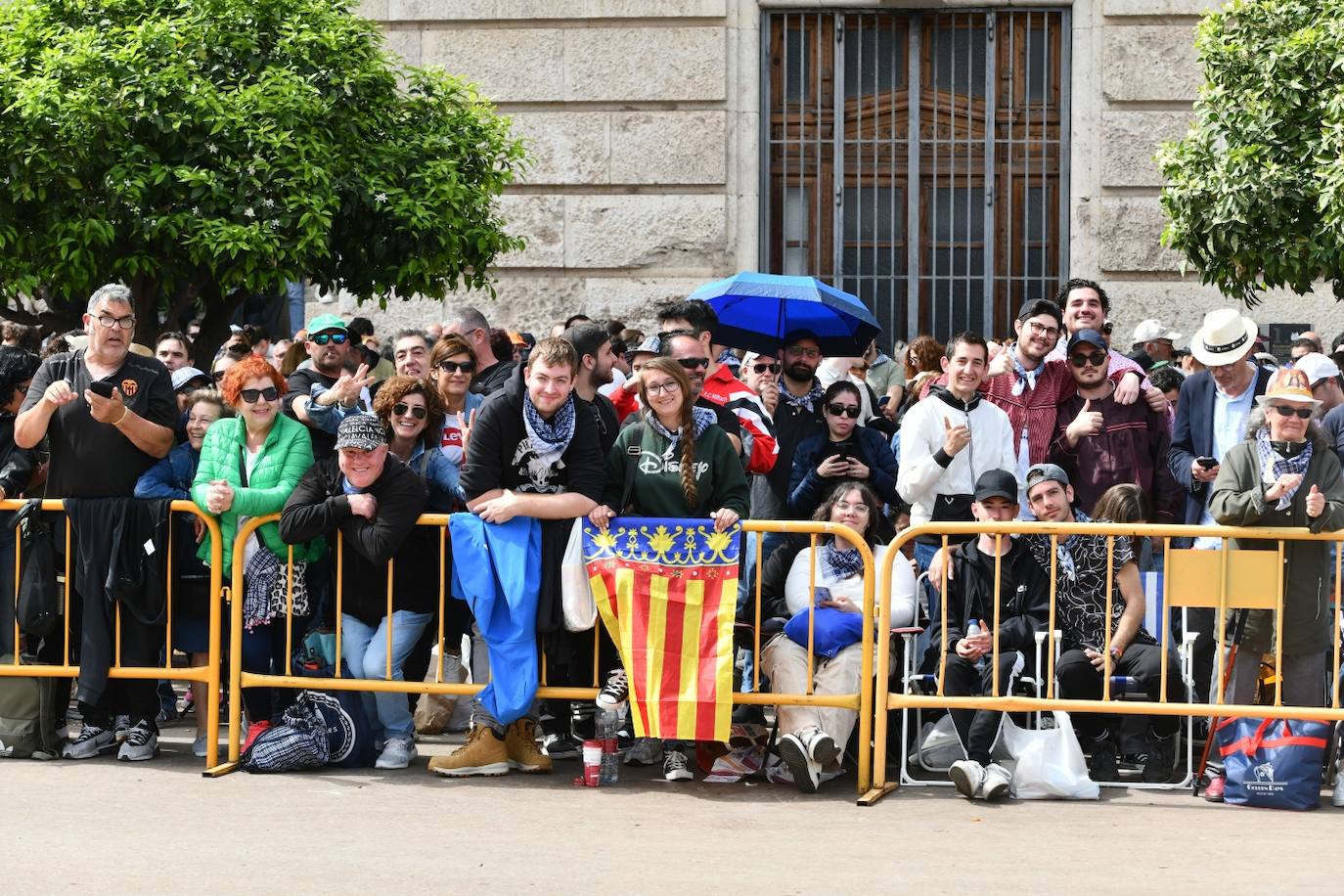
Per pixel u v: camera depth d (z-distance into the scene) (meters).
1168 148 11.30
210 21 10.93
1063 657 6.89
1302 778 6.50
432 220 11.09
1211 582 6.64
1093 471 7.89
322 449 7.55
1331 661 6.91
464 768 7.03
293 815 6.29
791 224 13.68
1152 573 7.18
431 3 13.71
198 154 10.64
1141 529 6.63
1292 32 10.79
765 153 13.60
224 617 7.30
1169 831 6.15
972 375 7.70
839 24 13.47
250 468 7.24
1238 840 6.02
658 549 6.76
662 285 13.63
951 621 7.16
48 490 7.30
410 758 7.29
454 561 6.84
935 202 13.55
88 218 10.41
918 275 13.55
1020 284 13.49
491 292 12.58
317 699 7.15
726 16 13.52
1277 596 6.61
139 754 7.32
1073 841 5.98
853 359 10.51
